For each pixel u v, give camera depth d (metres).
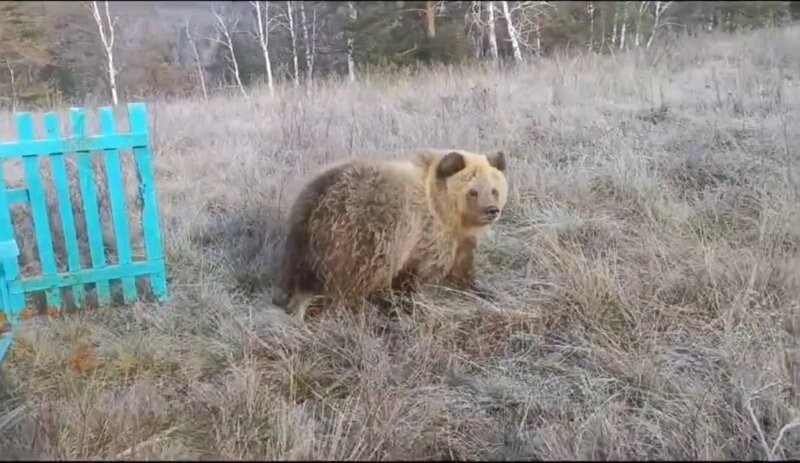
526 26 16.52
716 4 21.11
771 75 9.40
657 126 7.77
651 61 11.28
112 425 3.32
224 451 3.14
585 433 3.30
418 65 13.15
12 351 4.12
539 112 8.52
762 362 3.78
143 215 4.78
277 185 6.53
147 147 4.71
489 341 4.27
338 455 3.18
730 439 3.26
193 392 3.76
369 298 4.58
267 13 17.38
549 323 4.42
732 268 4.69
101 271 4.79
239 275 5.19
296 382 3.89
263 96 11.78
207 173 7.52
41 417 3.26
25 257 5.39
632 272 4.82
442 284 4.77
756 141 6.96
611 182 6.34
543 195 6.15
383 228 4.28
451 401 3.69
